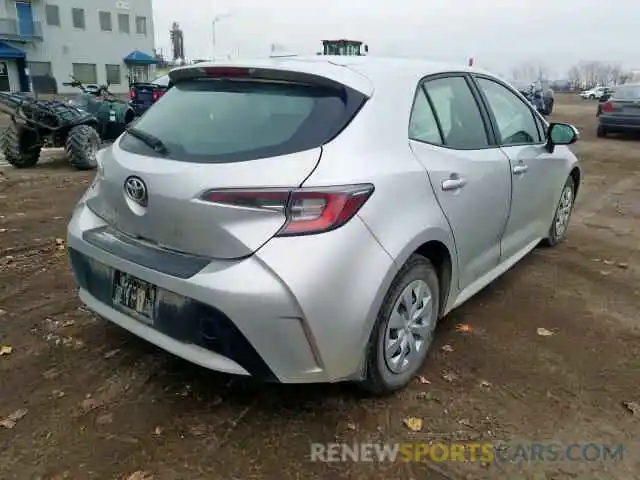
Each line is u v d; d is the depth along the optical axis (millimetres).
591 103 38500
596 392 2896
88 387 2812
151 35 49656
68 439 2441
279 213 2223
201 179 2291
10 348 3150
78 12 44250
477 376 3006
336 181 2285
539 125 4340
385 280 2422
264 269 2205
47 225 5695
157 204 2406
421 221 2648
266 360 2281
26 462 2303
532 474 2328
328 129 2420
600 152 12359
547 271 4578
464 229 3094
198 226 2307
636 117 14664
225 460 2346
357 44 13609
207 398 2748
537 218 4375
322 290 2232
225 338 2271
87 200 2965
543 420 2664
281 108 2521
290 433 2518
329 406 2707
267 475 2273
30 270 4328
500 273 3826
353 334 2365
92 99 11148
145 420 2578
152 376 2920
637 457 2439
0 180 8258
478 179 3186
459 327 3566
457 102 3283
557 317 3750
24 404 2668
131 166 2527
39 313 3578
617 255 5012
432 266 2865
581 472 2346
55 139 9414
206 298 2242
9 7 40594
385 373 2674
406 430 2564
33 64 42625
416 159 2717
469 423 2623
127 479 2229
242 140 2424
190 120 2641
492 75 3822
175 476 2250
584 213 6633
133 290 2553
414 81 2922
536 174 4070
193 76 2887
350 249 2293
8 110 9180
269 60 2857
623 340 3453
